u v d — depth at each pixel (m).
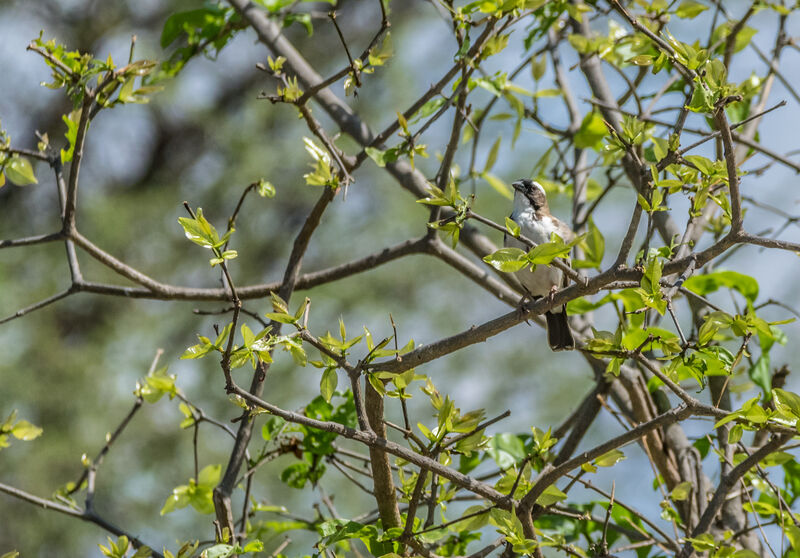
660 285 6.61
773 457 7.77
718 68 6.79
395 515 7.31
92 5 20.38
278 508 9.02
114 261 8.62
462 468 8.93
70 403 17.59
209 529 17.39
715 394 9.23
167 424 17.81
